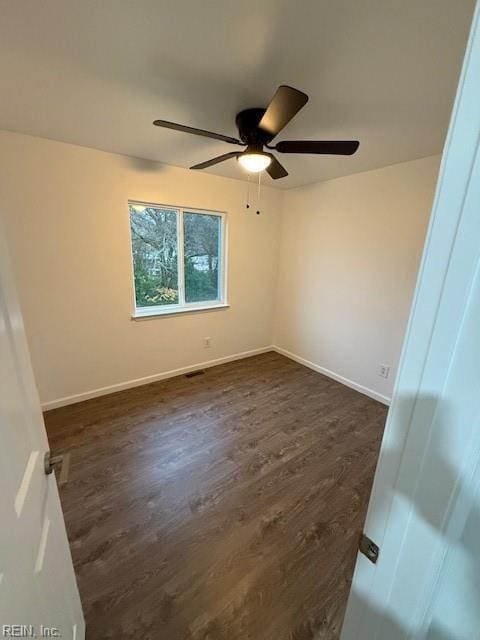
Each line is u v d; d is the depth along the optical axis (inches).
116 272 104.9
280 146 64.3
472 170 13.7
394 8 36.9
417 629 20.4
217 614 46.2
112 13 39.2
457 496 16.8
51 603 29.7
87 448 82.6
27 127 76.4
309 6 37.3
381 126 70.3
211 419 98.1
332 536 59.2
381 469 20.1
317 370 138.9
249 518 62.6
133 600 47.6
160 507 64.5
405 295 102.9
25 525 24.7
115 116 69.4
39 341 95.0
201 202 117.7
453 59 46.0
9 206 82.7
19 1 37.0
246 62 49.0
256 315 150.9
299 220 137.5
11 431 24.0
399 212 100.6
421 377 17.0
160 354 123.1
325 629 44.8
